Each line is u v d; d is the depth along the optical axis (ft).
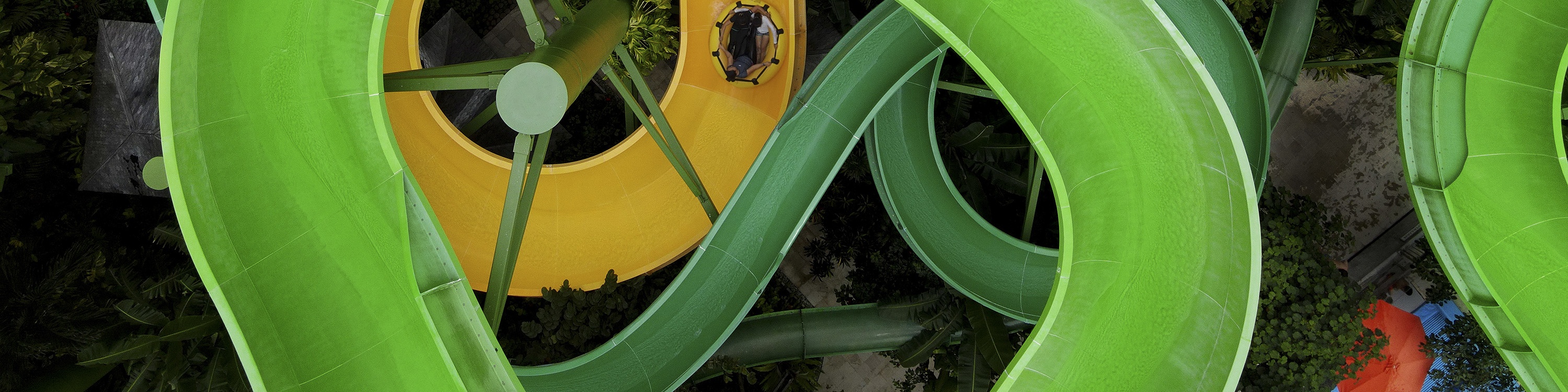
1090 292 30.30
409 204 28.60
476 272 56.39
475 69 31.60
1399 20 52.24
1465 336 56.80
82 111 48.49
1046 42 31.45
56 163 52.42
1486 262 37.50
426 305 27.68
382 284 27.94
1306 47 48.37
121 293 45.52
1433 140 39.04
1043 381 29.63
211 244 27.20
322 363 27.45
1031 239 55.77
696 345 40.40
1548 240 36.99
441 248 28.35
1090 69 31.19
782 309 63.31
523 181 32.19
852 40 44.55
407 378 27.58
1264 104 41.29
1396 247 64.90
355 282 27.96
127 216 53.78
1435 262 61.21
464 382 27.27
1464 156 38.60
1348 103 65.67
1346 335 45.06
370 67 28.30
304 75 28.73
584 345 48.14
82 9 56.49
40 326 43.39
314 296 27.81
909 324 53.01
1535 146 37.81
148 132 53.21
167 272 51.62
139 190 53.62
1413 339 58.18
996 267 44.86
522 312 55.31
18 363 43.01
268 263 27.68
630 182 58.44
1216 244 30.01
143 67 53.47
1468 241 37.88
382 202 28.17
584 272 56.85
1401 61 39.34
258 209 27.94
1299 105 66.39
